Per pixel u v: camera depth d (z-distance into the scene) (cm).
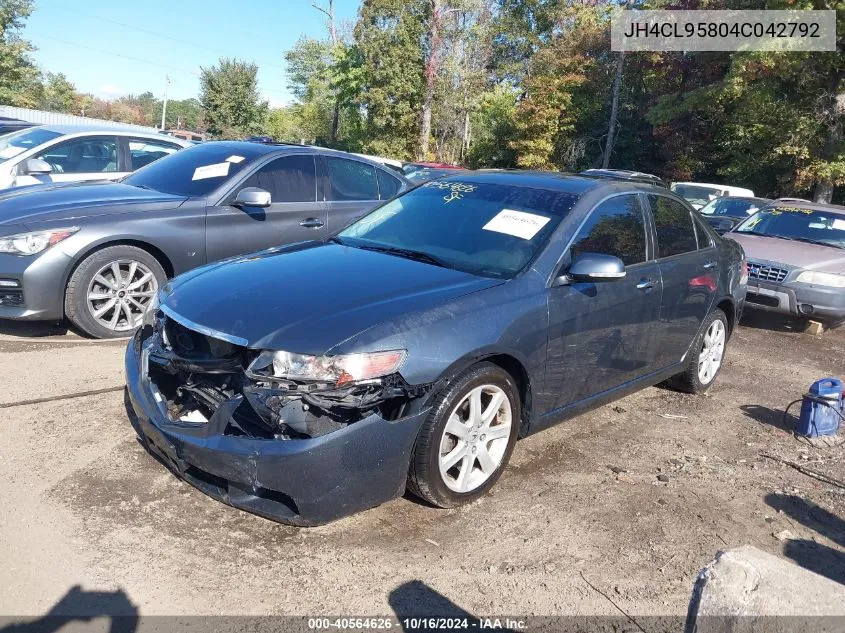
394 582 289
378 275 369
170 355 332
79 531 306
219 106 5378
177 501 336
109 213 557
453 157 4531
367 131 4431
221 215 609
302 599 275
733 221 1162
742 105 2452
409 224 448
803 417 487
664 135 3331
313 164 689
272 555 301
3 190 648
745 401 563
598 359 419
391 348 307
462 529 333
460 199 459
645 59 3334
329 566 297
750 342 784
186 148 718
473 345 331
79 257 535
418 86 4225
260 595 275
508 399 361
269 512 298
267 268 383
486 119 4272
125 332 571
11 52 4238
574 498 371
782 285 814
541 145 3659
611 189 452
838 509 387
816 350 772
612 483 393
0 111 2981
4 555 286
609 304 416
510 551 318
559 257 393
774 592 172
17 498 326
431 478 328
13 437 384
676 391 568
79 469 356
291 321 314
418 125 4309
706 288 518
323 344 300
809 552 339
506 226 416
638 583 302
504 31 4778
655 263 468
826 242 889
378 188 748
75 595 267
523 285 371
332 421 296
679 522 356
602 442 452
